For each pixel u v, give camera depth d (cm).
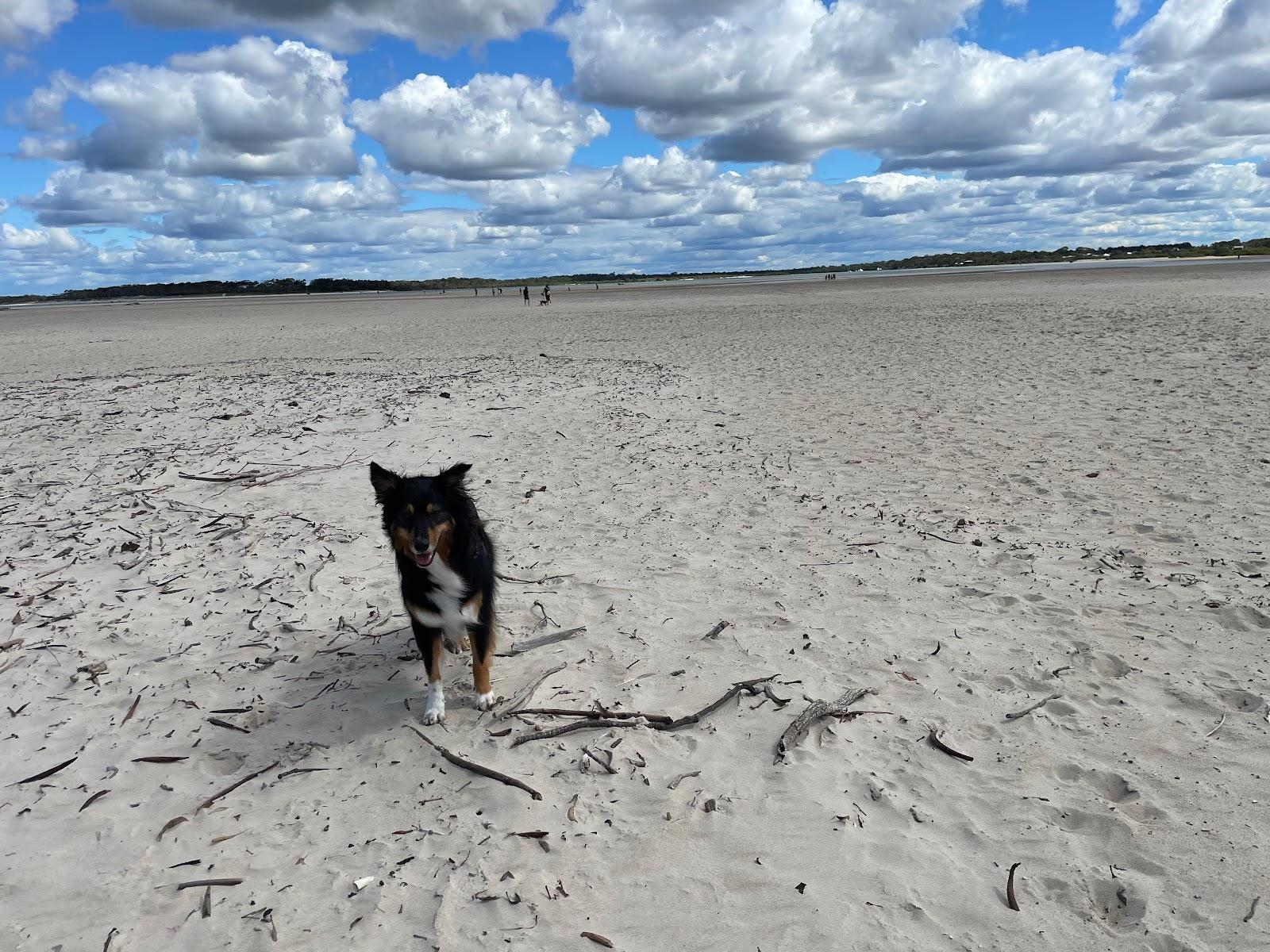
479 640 447
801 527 742
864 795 367
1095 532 697
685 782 379
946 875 317
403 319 4603
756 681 462
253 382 1570
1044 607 555
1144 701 433
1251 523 693
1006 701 441
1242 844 323
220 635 551
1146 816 344
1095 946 281
